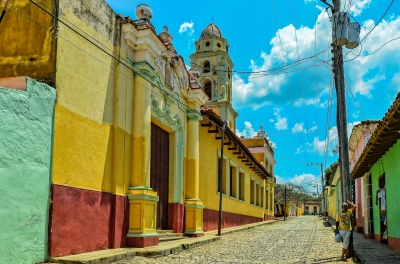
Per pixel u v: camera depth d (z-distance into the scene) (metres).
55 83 8.43
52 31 8.61
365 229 18.31
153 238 11.38
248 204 29.36
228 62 37.97
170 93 14.30
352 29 11.18
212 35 37.56
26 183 7.54
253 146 39.62
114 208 10.42
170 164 15.02
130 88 11.53
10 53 8.84
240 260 10.05
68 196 8.64
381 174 14.37
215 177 20.27
